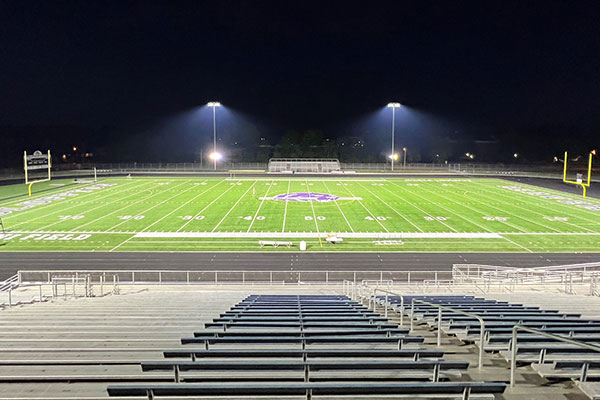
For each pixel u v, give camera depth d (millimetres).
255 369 4570
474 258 25203
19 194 48094
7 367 5836
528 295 16469
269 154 114875
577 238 29281
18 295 17594
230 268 23469
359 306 11031
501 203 42875
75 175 71250
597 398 4598
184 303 13672
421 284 20344
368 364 4621
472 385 3859
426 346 6914
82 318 9922
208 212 37625
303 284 20484
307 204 42000
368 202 43344
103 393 4957
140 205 41062
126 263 24062
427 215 36656
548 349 5602
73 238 28828
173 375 5195
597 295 16984
